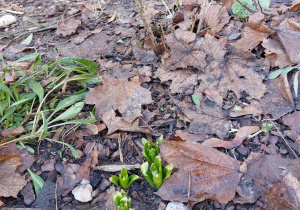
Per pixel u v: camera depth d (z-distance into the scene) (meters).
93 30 0.41
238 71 0.30
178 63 0.31
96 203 0.22
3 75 0.32
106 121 0.27
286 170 0.22
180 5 0.42
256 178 0.22
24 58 0.32
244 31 0.33
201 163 0.22
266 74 0.29
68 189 0.23
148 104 0.29
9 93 0.27
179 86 0.30
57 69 0.34
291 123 0.26
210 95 0.29
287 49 0.30
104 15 0.45
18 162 0.24
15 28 0.45
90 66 0.31
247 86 0.29
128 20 0.42
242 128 0.26
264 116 0.27
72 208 0.22
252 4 0.37
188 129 0.26
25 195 0.23
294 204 0.20
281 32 0.31
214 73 0.30
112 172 0.24
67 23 0.42
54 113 0.29
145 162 0.22
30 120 0.29
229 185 0.21
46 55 0.38
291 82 0.29
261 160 0.23
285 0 0.40
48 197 0.23
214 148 0.24
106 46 0.37
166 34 0.36
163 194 0.21
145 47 0.36
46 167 0.25
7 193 0.23
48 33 0.43
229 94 0.29
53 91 0.31
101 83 0.32
